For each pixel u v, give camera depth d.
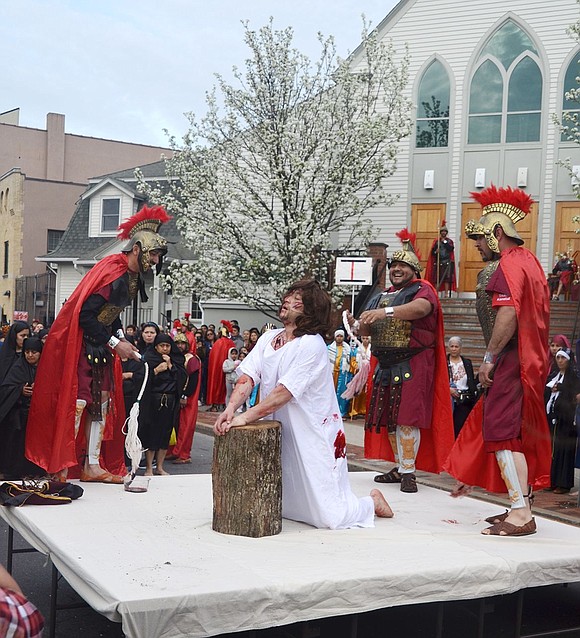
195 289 19.64
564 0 21.31
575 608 5.08
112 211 30.31
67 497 5.01
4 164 44.75
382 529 4.66
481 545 4.37
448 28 22.30
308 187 19.02
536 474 4.82
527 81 21.88
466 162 22.33
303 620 3.55
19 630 2.40
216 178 19.59
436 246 20.48
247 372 4.71
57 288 30.97
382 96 21.27
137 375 8.39
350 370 14.77
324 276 19.53
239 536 4.32
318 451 4.62
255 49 19.38
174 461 10.20
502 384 4.68
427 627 4.68
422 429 6.02
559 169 21.61
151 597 3.26
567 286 18.97
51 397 5.38
